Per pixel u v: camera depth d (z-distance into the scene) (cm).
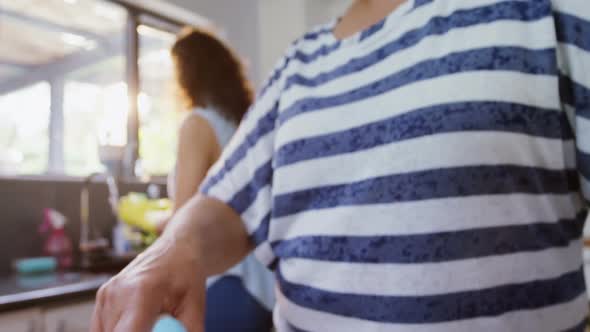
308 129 48
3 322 118
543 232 39
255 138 54
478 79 38
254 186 53
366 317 42
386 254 40
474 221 37
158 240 41
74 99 236
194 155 122
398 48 44
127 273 33
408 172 39
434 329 38
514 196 38
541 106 37
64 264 178
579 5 36
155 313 31
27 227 183
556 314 40
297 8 314
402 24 44
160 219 159
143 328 29
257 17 283
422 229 39
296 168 48
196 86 131
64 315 132
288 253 49
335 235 44
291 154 48
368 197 42
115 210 205
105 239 208
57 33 244
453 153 38
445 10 41
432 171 38
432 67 40
